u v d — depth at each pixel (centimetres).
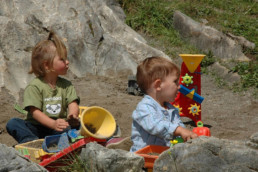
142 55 977
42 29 909
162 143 394
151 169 358
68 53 900
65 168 394
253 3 1268
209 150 312
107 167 336
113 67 929
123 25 1033
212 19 1131
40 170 327
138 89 814
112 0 1105
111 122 409
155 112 387
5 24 852
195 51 1040
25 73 816
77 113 477
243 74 930
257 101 814
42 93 465
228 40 1032
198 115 654
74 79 868
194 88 649
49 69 467
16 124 474
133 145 399
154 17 1125
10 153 331
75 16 951
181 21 1098
